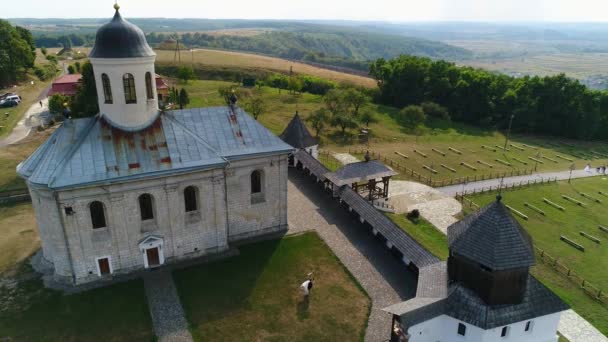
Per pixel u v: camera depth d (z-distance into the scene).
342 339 34.09
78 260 38.25
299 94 135.25
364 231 49.69
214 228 43.66
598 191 73.00
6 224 49.78
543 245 53.62
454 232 35.09
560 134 117.19
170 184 39.59
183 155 40.06
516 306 31.97
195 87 137.88
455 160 84.75
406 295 39.25
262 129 46.34
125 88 39.12
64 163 36.22
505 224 32.09
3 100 103.81
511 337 32.31
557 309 32.66
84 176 35.91
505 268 30.53
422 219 57.38
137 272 40.91
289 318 36.09
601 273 48.06
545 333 33.44
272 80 149.38
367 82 173.12
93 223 38.41
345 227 50.44
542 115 116.50
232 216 45.81
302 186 61.03
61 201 35.69
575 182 76.81
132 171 37.50
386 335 34.59
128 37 38.06
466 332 31.89
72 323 34.66
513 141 105.12
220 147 43.06
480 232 32.47
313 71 189.62
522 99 118.50
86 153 37.28
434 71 133.62
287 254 44.81
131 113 39.81
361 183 64.44
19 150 72.62
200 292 38.62
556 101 115.00
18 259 42.88
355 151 84.81
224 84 145.50
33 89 126.38
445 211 60.19
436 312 32.03
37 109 102.38
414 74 131.75
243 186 45.22
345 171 57.03
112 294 37.97
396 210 59.53
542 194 70.19
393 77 136.00
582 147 105.00
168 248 42.00
